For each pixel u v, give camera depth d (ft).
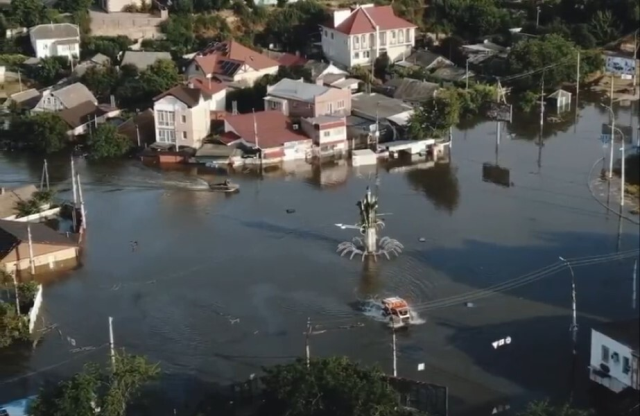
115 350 179.52
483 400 164.35
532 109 348.38
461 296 203.51
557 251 225.56
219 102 334.44
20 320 187.42
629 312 193.88
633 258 220.43
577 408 160.35
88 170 289.94
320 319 194.59
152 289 208.95
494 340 184.65
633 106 350.84
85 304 202.49
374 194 267.18
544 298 201.46
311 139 301.84
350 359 178.40
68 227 246.88
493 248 227.81
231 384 167.94
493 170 286.46
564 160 294.25
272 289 208.23
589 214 249.75
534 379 170.81
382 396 142.72
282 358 179.83
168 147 300.40
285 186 275.18
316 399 142.51
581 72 367.86
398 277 213.05
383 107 326.85
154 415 160.35
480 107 343.46
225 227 244.01
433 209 254.88
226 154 293.02
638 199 261.03
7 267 216.54
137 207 259.19
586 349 180.14
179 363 178.50
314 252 227.40
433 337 186.29
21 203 252.21
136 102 343.87
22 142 312.09
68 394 145.28
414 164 294.05
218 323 193.77
